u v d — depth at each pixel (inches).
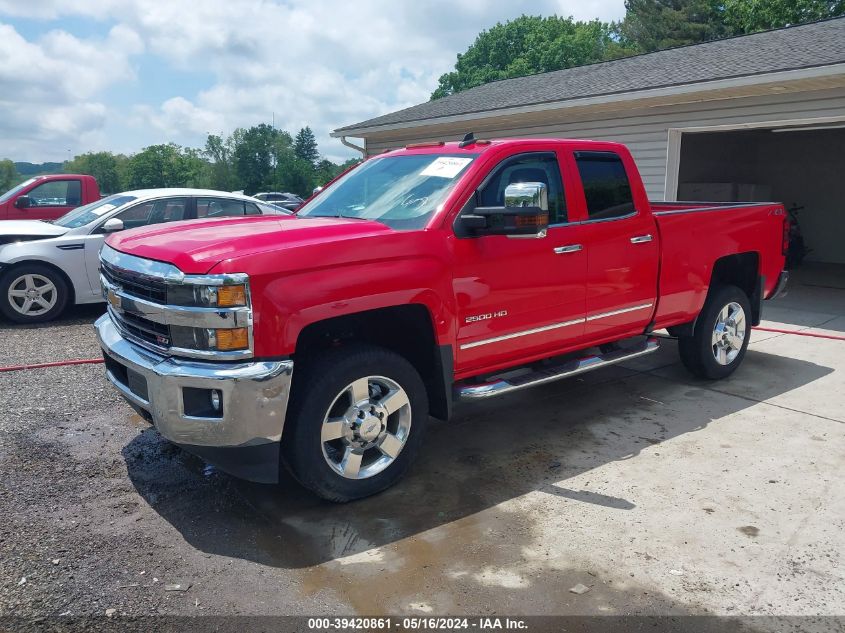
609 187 193.0
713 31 1643.7
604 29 2354.8
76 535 138.3
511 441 188.5
